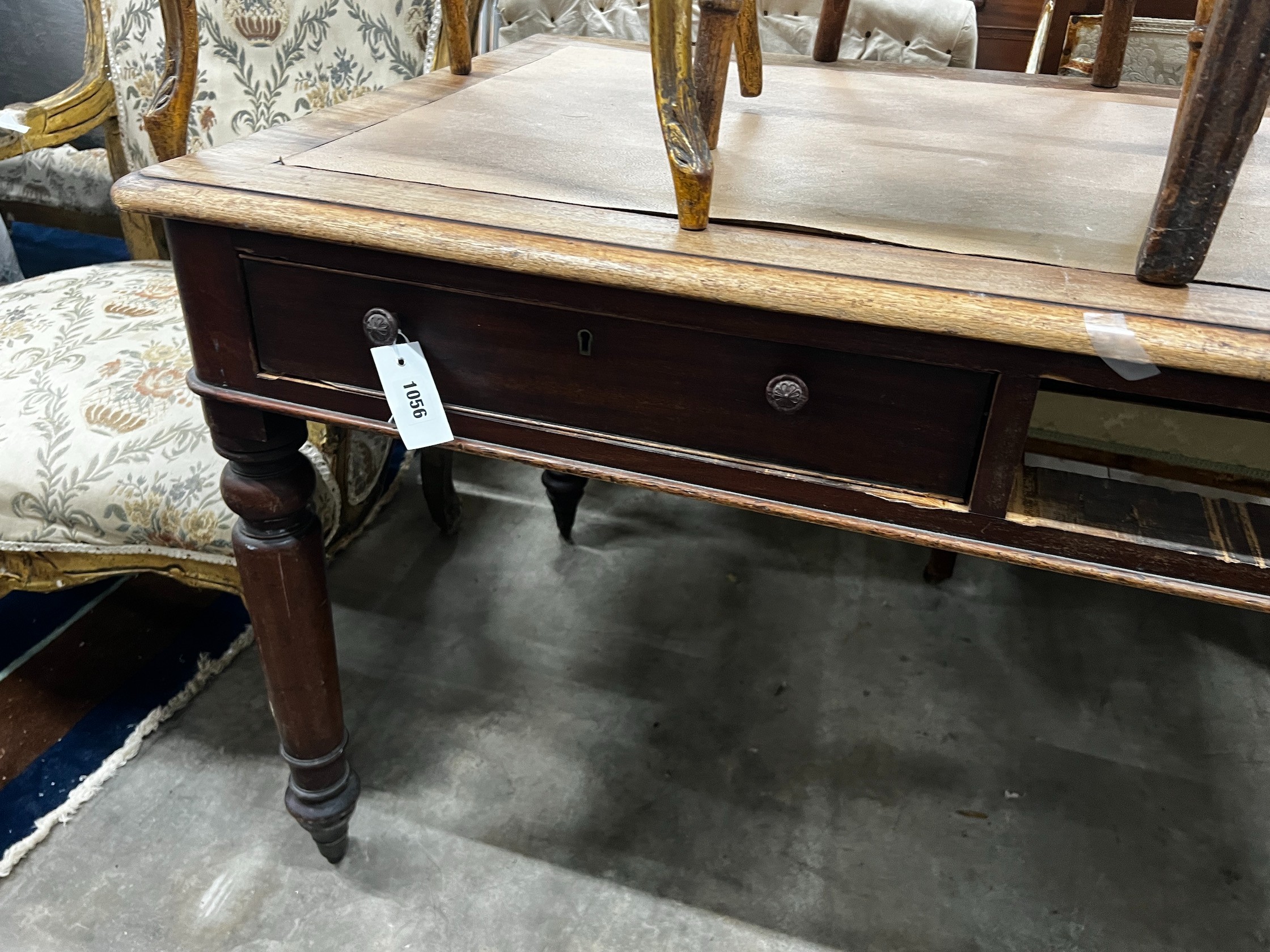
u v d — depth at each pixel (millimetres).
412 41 1079
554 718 1108
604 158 656
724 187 603
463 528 1430
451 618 1254
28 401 901
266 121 1139
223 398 644
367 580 1315
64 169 1648
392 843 954
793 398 517
